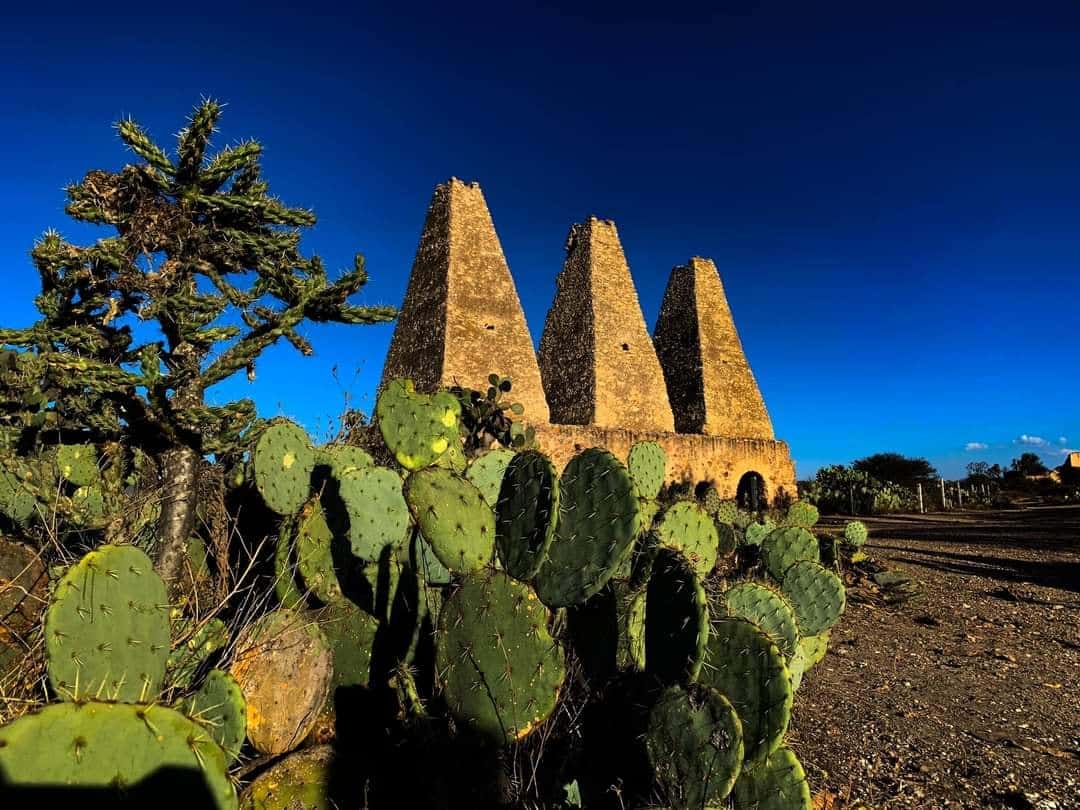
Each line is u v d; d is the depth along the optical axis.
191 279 3.49
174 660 2.93
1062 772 3.82
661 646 2.60
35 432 4.55
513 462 2.97
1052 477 60.31
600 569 2.71
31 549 3.16
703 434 22.94
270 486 4.24
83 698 1.65
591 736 2.84
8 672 2.75
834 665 6.02
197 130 3.26
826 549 9.52
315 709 2.92
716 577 6.14
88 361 3.15
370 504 3.44
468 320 18.55
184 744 1.69
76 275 3.29
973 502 41.09
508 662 2.67
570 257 23.00
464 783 2.65
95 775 1.57
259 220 3.56
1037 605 8.81
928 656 6.36
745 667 2.52
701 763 2.34
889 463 48.50
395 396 4.39
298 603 3.32
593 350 20.77
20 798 1.48
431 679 3.21
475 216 19.80
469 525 2.83
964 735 4.36
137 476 5.45
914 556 13.70
